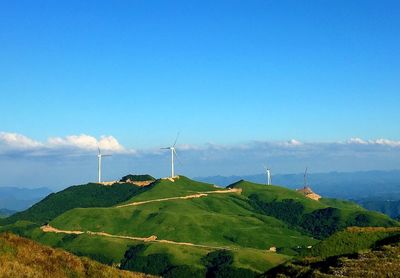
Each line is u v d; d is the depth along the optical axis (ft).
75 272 157.17
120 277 165.78
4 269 138.72
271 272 288.30
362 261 232.73
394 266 213.87
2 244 155.94
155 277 180.45
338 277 204.33
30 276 140.97
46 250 164.35
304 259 293.02
